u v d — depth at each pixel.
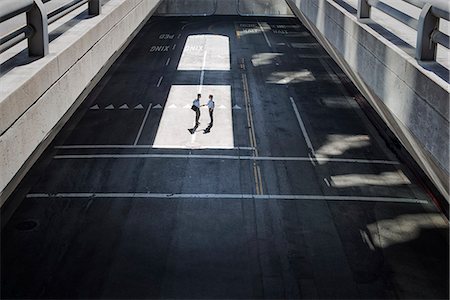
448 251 16.61
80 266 15.47
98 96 31.06
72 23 12.78
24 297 14.01
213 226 17.84
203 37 47.59
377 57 11.35
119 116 28.00
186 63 38.78
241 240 17.03
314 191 20.50
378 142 25.41
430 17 8.73
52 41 10.31
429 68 8.48
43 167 21.88
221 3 58.72
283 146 24.77
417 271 15.58
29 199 19.30
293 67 38.44
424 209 19.25
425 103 8.16
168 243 16.77
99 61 13.16
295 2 31.95
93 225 17.73
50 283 14.65
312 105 30.53
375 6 12.49
